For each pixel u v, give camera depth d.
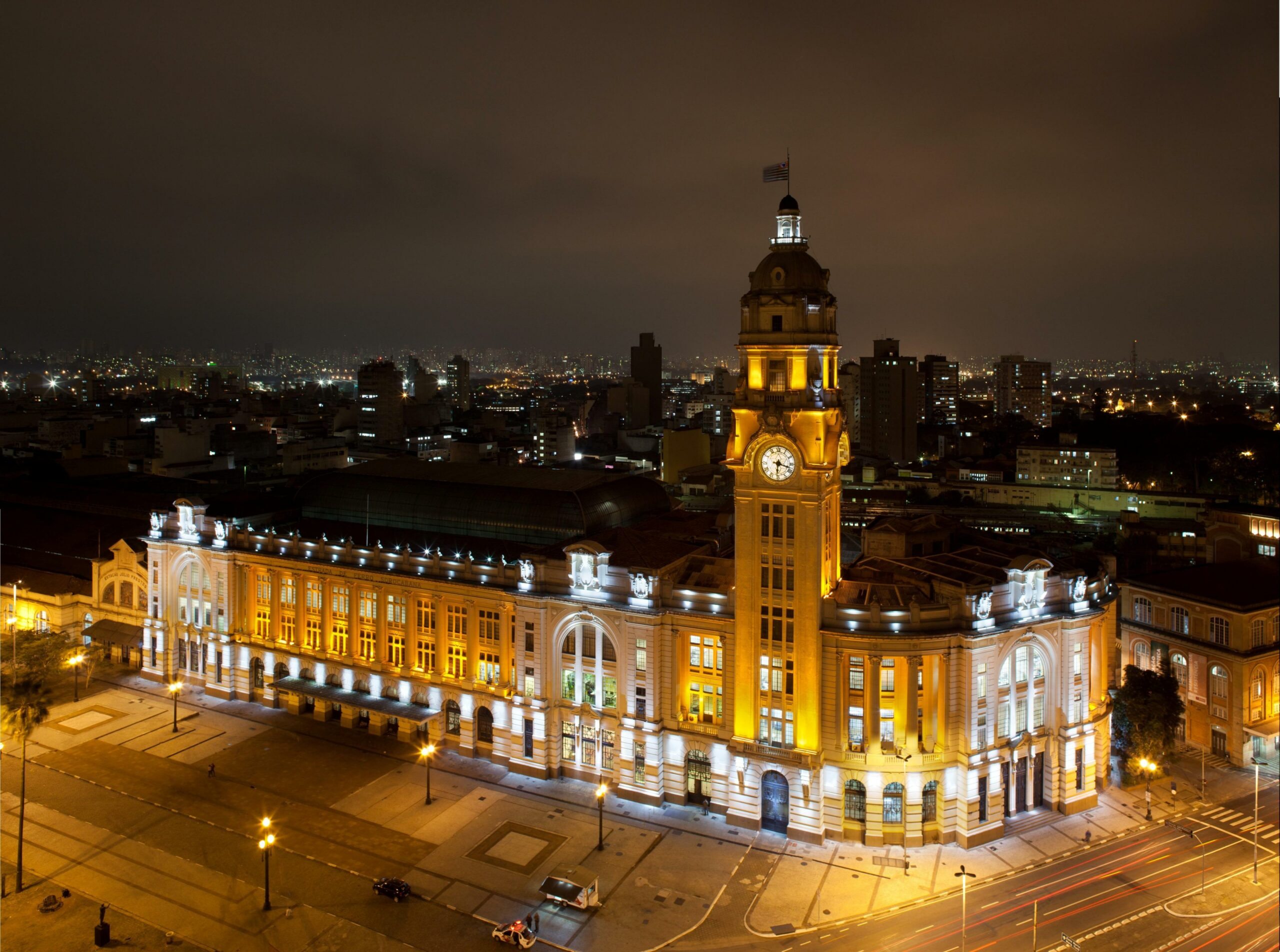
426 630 110.75
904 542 107.12
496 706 105.19
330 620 117.31
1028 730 92.56
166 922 76.12
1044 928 75.00
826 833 89.31
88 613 142.00
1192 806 95.31
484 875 83.25
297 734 113.44
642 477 137.38
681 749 95.12
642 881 82.19
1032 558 90.75
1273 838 88.69
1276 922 75.62
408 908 78.00
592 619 97.88
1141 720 99.50
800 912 77.69
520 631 102.12
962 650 86.69
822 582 87.44
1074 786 93.81
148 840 88.94
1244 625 104.00
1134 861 85.00
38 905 78.25
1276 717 106.69
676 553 104.75
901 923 76.00
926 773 87.44
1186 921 75.81
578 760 101.31
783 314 87.69
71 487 183.75
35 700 89.31
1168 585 114.19
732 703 91.94
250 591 123.62
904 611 86.69
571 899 77.44
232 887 81.12
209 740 111.50
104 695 125.62
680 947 73.25
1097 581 98.38
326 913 77.38
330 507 134.62
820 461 86.12
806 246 90.31
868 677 86.44
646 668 95.25
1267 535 129.12
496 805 96.06
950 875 83.06
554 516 119.31
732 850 87.38
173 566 129.38
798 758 87.75
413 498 129.00
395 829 91.25
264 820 80.44
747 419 89.38
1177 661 112.31
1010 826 91.00
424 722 108.31
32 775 102.00
